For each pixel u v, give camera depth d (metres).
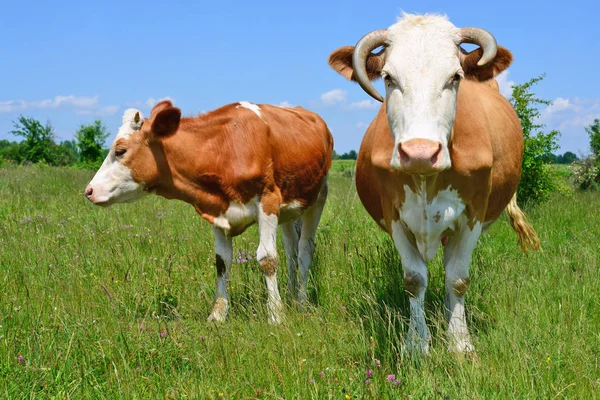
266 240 5.64
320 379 3.66
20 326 4.36
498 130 4.99
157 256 7.05
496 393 3.48
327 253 6.75
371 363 3.88
